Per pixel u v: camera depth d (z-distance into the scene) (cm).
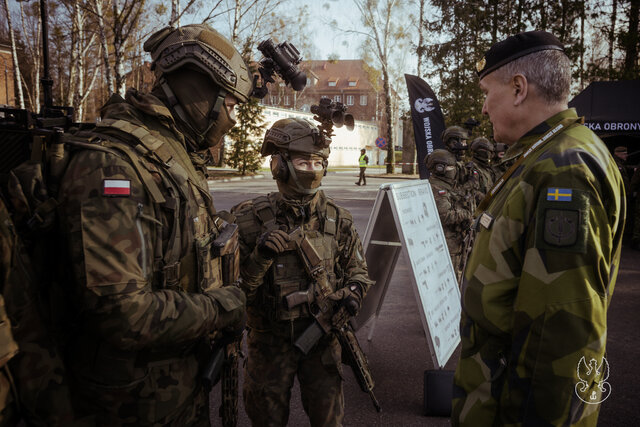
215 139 151
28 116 124
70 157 123
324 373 214
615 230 130
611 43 1688
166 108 139
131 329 117
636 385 331
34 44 2961
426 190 345
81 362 130
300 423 287
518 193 133
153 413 133
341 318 206
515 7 1587
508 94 147
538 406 121
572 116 140
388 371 357
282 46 158
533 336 122
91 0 1756
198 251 138
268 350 211
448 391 289
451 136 461
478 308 139
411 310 504
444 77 1642
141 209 122
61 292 128
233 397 164
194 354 144
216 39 140
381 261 333
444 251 346
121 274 116
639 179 804
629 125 1009
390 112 2866
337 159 4741
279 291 203
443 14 1647
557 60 141
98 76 3191
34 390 121
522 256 132
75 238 116
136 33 1955
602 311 121
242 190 1705
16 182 117
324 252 213
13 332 117
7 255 115
